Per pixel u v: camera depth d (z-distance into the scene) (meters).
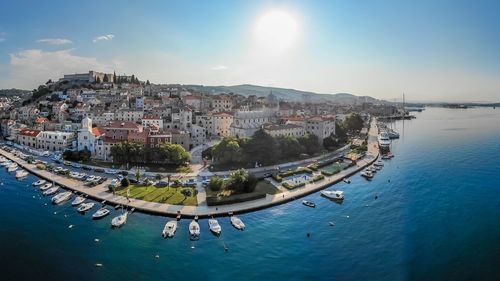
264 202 112.25
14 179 141.38
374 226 94.44
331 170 157.25
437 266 71.94
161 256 79.62
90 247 83.44
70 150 176.88
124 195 117.44
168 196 116.25
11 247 82.88
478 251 75.56
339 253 80.81
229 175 142.38
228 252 81.75
